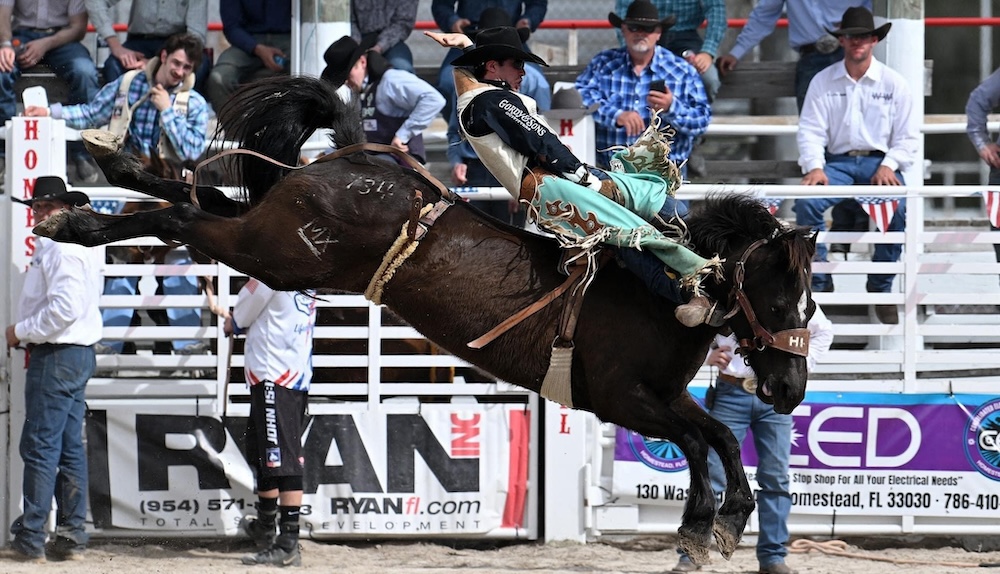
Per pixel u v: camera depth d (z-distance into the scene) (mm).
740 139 42531
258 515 27469
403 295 21031
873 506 28922
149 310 30531
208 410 28828
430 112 32719
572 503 29031
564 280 20891
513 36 21062
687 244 20797
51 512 28391
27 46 37094
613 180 20891
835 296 29219
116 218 21266
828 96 33594
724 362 25891
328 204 20797
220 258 21141
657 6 37969
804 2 36688
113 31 37812
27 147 28125
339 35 36844
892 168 33312
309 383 27109
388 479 28984
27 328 26672
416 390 29188
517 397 29781
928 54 47281
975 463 28891
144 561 27266
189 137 31328
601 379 20797
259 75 38000
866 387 29125
